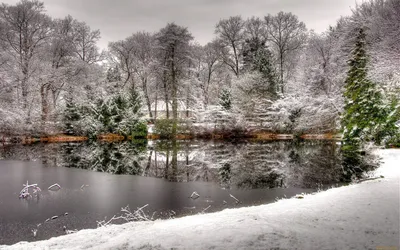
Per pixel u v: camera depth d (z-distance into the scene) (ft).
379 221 16.52
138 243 14.96
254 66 126.62
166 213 27.76
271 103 116.06
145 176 46.16
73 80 112.57
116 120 112.88
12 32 100.01
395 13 73.67
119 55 134.31
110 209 28.86
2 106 90.74
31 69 100.32
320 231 15.29
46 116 101.35
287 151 74.18
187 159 64.85
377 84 64.49
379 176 32.65
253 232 15.17
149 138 115.75
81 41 130.11
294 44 131.13
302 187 37.99
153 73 126.00
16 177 43.88
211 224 17.98
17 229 23.72
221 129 114.42
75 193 34.99
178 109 124.98
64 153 72.43
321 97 95.55
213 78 149.48
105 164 58.03
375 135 61.46
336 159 57.47
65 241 18.61
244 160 62.18
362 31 70.18
